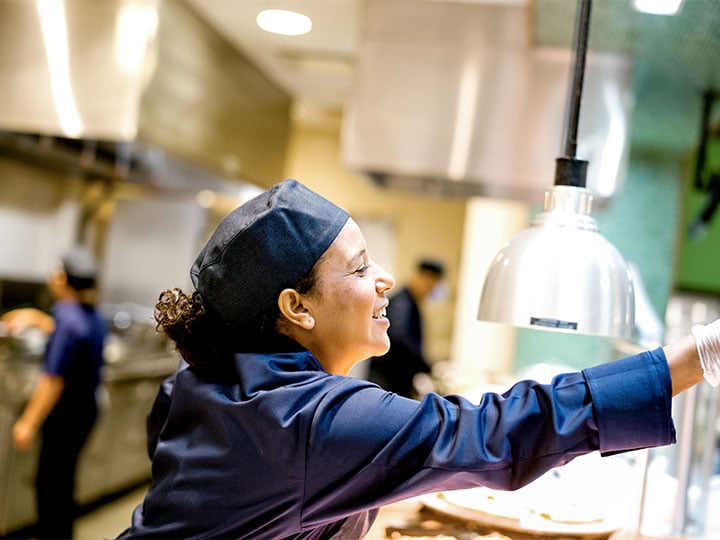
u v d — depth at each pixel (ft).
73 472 13.20
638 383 3.39
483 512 5.57
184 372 4.29
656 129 12.09
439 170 10.67
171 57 12.88
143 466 17.88
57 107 12.31
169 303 4.18
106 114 12.14
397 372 15.96
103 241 19.13
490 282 4.34
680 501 5.58
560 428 3.36
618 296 4.12
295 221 3.93
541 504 5.81
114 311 19.03
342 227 4.03
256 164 17.78
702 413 5.93
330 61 16.46
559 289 4.07
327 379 3.79
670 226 12.92
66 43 12.34
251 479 3.75
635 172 13.00
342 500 3.67
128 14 12.19
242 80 16.34
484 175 10.58
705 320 13.16
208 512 3.84
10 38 12.57
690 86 9.66
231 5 13.35
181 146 13.67
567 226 4.29
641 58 9.21
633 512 5.56
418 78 10.63
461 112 10.58
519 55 10.41
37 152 14.55
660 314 12.96
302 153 25.93
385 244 25.77
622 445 3.39
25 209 16.62
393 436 3.53
